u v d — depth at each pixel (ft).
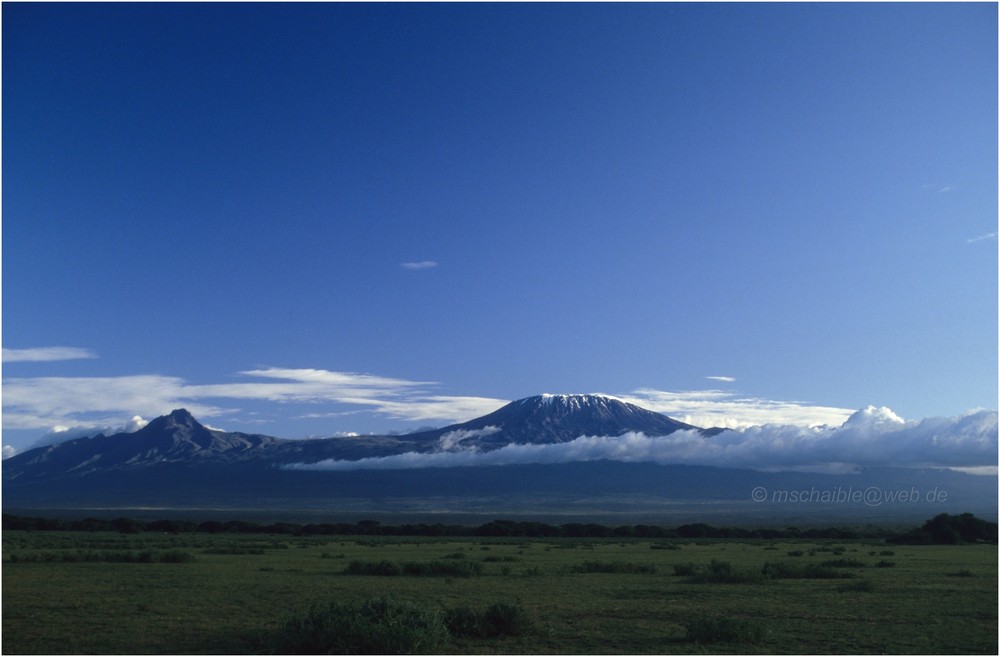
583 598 129.90
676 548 356.18
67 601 121.39
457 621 92.43
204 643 86.69
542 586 150.20
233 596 129.18
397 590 140.67
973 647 86.84
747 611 114.21
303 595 130.93
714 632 89.40
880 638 92.17
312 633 82.07
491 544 407.23
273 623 99.71
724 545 405.59
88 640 88.38
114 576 166.61
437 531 602.03
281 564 211.00
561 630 96.37
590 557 269.23
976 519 438.81
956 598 130.82
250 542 389.19
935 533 420.77
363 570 180.45
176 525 597.11
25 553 233.76
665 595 134.62
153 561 216.13
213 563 214.28
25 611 110.42
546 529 594.65
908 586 151.12
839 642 89.61
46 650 82.94
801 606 120.26
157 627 96.84
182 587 143.54
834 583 157.48
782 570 171.94
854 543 435.12
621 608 117.08
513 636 91.66
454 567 177.58
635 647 85.61
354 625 81.56
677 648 85.25
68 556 223.30
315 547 340.18
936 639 91.56
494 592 138.51
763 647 86.22
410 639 81.87
